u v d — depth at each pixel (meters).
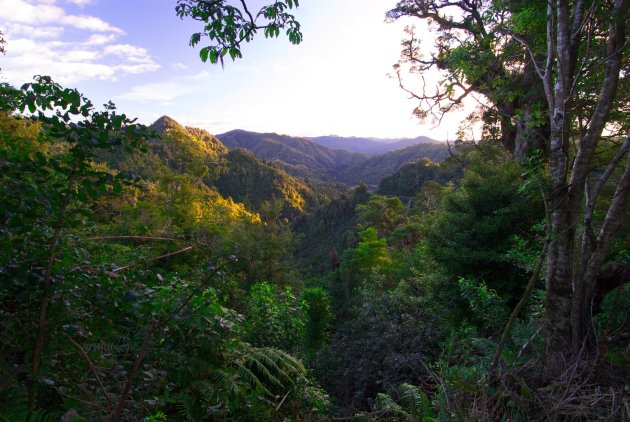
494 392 2.92
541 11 5.36
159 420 2.43
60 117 1.82
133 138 1.91
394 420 3.90
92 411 2.09
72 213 1.82
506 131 12.30
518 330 4.45
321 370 9.62
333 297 22.50
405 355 7.86
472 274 8.88
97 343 2.49
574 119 5.32
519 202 8.92
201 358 2.88
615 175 5.59
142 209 14.23
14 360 1.97
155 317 2.23
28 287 1.71
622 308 3.62
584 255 3.68
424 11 13.48
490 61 8.66
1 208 1.63
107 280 1.96
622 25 3.61
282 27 3.33
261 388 3.71
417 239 27.77
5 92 1.77
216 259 2.29
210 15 3.10
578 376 2.89
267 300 7.54
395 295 9.90
